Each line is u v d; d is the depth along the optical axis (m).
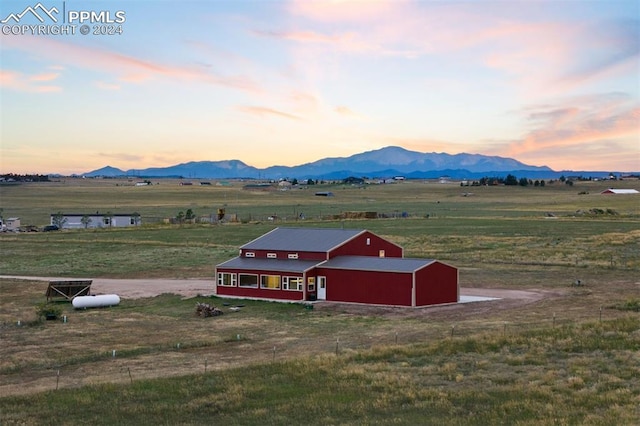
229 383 34.97
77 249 113.25
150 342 49.84
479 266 90.06
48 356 45.50
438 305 64.19
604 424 26.25
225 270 72.00
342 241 73.50
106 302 67.56
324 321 57.53
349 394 32.31
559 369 35.62
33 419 29.56
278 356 43.34
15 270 94.81
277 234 79.12
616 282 74.50
